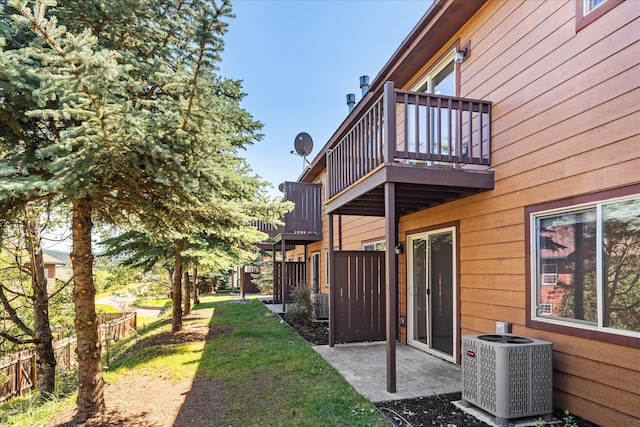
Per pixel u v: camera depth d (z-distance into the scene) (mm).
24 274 8391
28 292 8594
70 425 3811
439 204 5848
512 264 4379
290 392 4426
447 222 5703
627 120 3150
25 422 3969
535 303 4027
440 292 5945
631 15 3158
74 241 4055
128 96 3686
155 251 8562
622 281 3158
